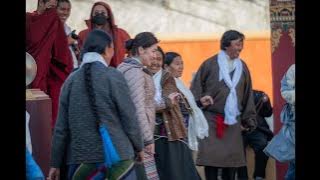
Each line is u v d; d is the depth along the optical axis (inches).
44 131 536.7
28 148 488.4
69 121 458.0
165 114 556.1
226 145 617.6
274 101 589.0
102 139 449.4
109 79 454.0
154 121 512.1
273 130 607.5
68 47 601.0
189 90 601.6
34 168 440.5
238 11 806.5
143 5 792.3
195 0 799.1
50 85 596.4
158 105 552.1
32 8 741.3
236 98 619.2
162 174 554.9
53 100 593.9
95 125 452.8
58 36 596.4
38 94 543.8
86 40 461.4
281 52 587.5
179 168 556.1
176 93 558.3
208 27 800.9
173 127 555.8
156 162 554.9
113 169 451.2
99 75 454.6
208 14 802.2
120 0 788.0
